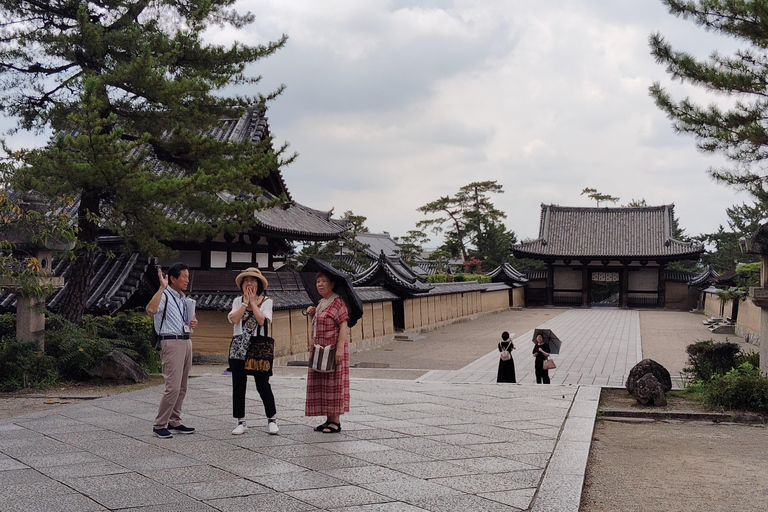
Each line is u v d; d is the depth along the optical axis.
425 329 33.28
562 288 61.38
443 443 6.74
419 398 9.67
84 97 12.33
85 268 14.82
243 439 6.74
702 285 51.66
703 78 12.56
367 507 4.73
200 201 14.32
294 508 4.68
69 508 4.62
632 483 5.88
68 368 11.84
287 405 8.79
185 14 15.38
